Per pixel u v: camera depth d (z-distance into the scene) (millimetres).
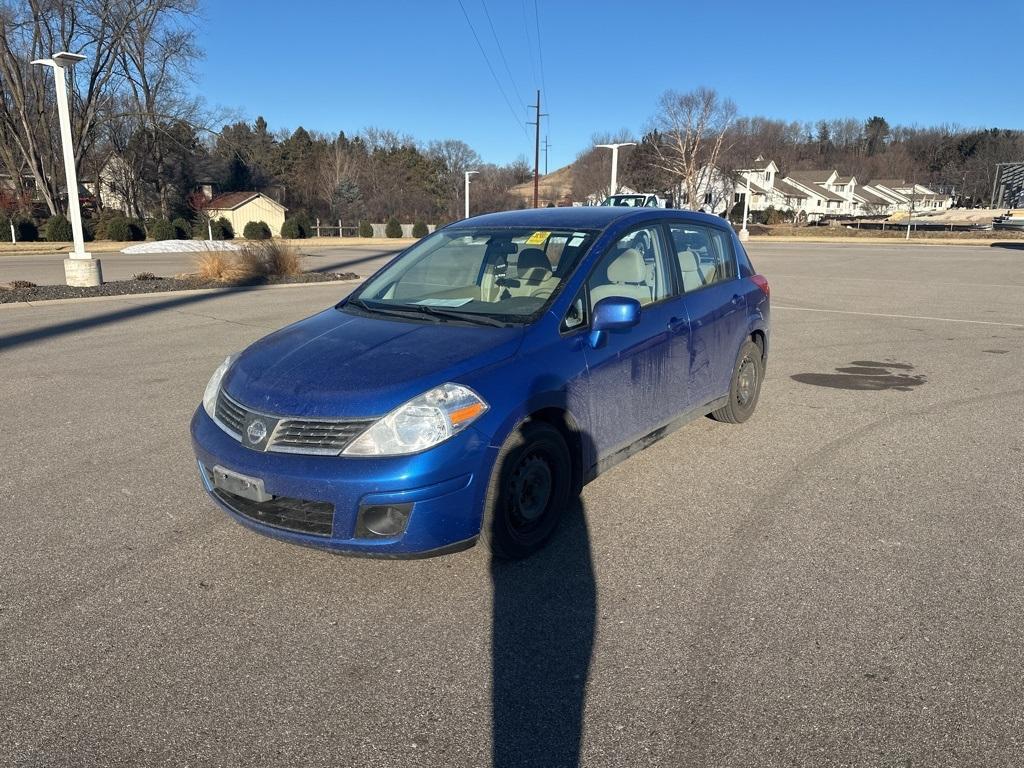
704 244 5441
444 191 84562
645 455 5324
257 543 3938
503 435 3395
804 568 3672
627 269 4496
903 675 2828
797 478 4883
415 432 3178
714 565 3703
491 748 2459
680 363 4789
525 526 3697
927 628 3143
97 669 2883
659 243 4875
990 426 6070
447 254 4723
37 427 5918
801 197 89812
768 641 3053
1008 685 2768
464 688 2771
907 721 2578
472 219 5203
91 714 2629
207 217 47031
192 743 2486
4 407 6473
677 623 3189
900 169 113438
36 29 40156
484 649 3010
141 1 42312
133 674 2854
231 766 2381
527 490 3668
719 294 5359
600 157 78062
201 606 3332
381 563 3717
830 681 2795
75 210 14562
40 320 11102
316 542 3254
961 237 53156
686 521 4215
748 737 2504
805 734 2516
